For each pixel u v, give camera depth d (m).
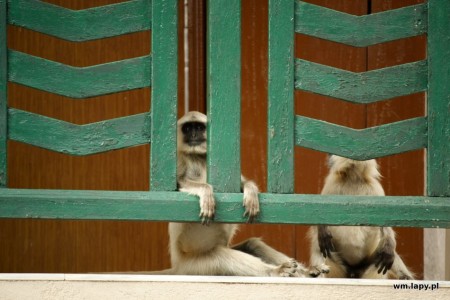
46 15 11.25
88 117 17.02
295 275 13.05
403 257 17.27
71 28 11.26
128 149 17.11
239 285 10.79
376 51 17.52
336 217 11.17
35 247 17.00
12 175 16.77
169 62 11.30
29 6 11.26
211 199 11.08
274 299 10.77
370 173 15.01
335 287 10.81
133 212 11.04
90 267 17.08
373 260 14.95
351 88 11.35
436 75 11.41
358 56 17.52
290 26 11.33
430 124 11.37
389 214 11.20
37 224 17.02
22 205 10.97
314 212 11.17
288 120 11.28
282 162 11.27
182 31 17.27
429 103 11.41
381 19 11.42
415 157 17.45
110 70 11.27
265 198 11.18
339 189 15.07
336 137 11.31
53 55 17.00
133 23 11.33
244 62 17.47
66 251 17.05
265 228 17.56
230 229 14.00
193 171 14.09
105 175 17.03
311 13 11.38
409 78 11.40
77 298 10.68
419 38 17.45
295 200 11.18
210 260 13.59
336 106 17.48
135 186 17.08
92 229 17.12
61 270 17.02
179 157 14.11
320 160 17.41
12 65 11.20
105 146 11.21
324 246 14.32
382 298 10.80
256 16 17.52
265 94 17.42
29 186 16.81
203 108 17.16
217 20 11.37
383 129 11.35
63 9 11.29
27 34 16.94
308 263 17.45
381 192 15.11
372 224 11.19
